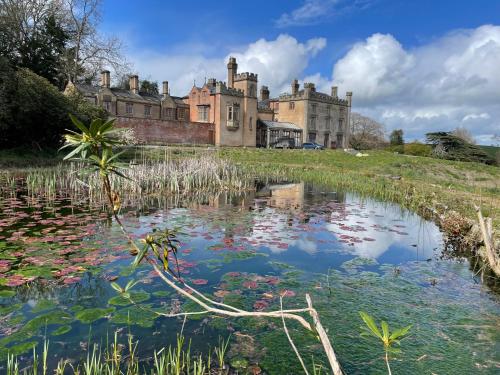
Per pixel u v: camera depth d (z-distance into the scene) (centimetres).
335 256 613
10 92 1720
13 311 383
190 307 400
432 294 464
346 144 5866
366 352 331
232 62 4559
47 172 1515
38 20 2953
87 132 188
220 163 1692
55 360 303
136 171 1230
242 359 314
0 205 941
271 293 450
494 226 699
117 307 397
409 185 1490
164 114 4172
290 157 2977
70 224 749
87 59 3164
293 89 5397
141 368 298
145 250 216
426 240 747
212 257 579
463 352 334
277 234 740
